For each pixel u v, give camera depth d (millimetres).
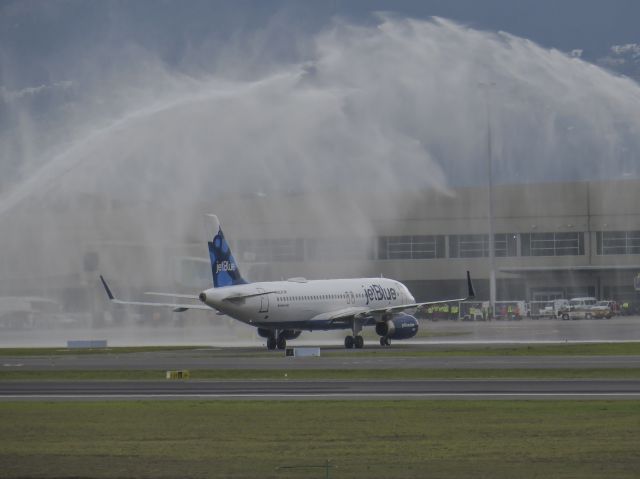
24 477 98562
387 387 174750
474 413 138750
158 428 128250
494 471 99188
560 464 102375
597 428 124125
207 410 145250
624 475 96812
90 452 111750
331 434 121938
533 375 194250
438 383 180875
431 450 110875
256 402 154500
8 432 126312
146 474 99562
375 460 105438
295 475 98500
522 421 130625
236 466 103000
